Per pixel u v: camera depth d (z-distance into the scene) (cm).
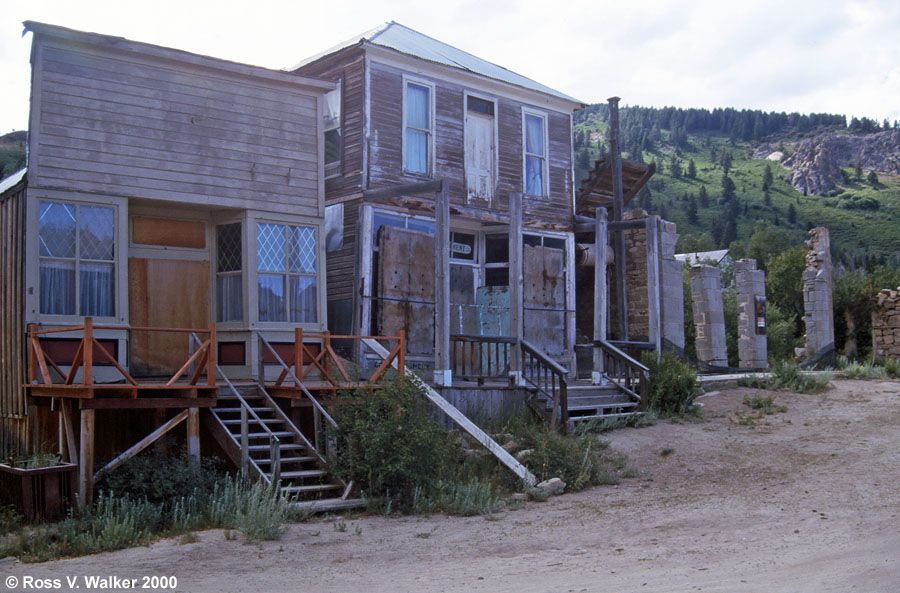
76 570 738
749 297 2619
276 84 1384
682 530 911
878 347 2614
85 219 1182
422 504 1061
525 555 803
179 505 984
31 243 1133
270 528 891
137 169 1232
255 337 1315
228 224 1354
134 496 995
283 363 1234
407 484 1097
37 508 953
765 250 12331
